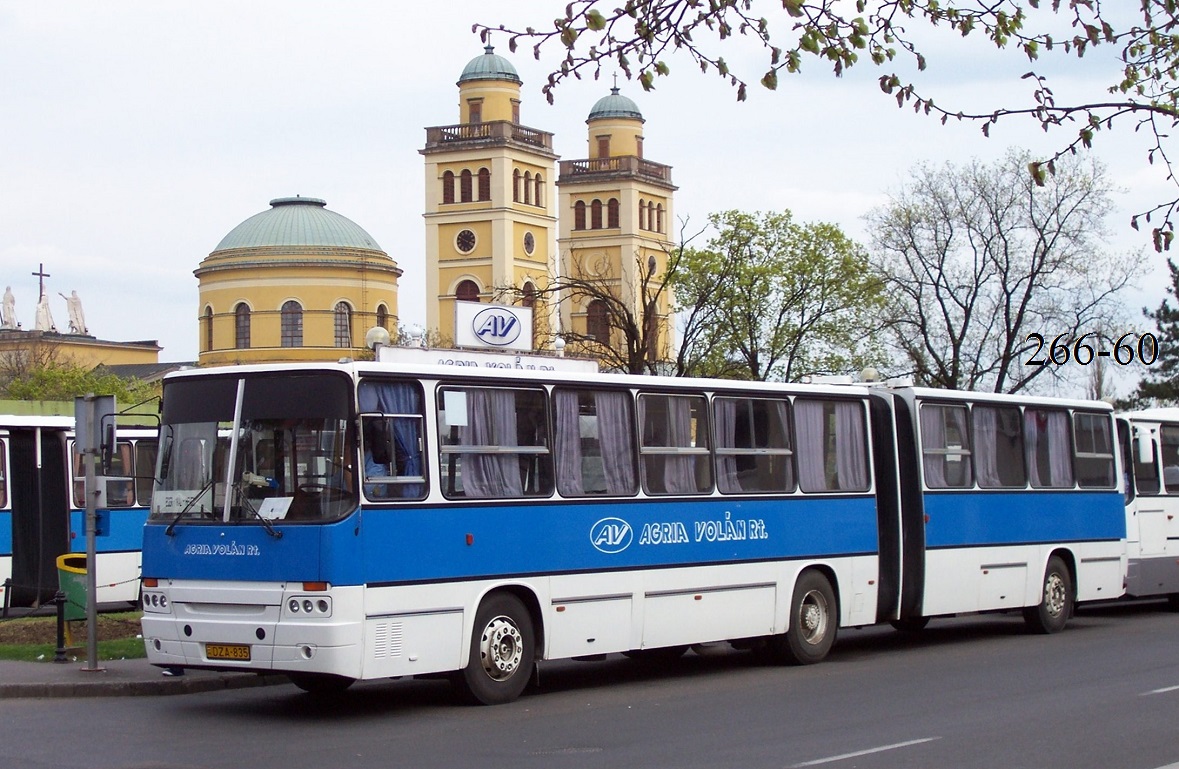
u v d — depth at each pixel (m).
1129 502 26.88
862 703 15.73
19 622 24.28
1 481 27.69
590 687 17.58
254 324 91.62
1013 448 23.27
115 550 28.89
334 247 92.19
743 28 11.09
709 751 12.67
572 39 10.68
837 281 60.56
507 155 103.06
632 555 17.33
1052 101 12.20
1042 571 23.59
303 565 14.44
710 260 60.62
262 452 15.00
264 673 16.41
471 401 15.82
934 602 21.45
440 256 104.19
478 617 15.69
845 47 11.22
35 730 14.28
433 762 12.30
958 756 12.29
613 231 110.50
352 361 14.96
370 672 14.50
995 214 55.00
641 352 46.47
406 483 15.05
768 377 61.22
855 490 20.50
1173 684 17.05
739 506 18.77
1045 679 17.69
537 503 16.31
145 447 29.67
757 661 20.12
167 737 13.84
